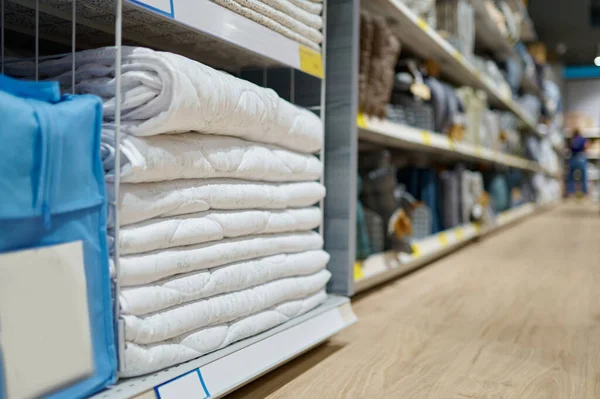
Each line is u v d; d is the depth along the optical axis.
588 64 13.43
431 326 1.63
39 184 0.67
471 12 3.52
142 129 0.84
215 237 1.01
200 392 0.90
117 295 0.81
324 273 1.40
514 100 5.73
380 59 1.97
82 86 0.90
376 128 1.98
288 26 1.26
